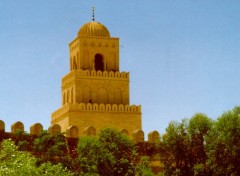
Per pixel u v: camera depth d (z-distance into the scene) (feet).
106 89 394.11
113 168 270.46
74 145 282.97
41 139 267.80
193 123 279.08
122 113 384.47
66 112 379.96
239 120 268.82
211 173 269.64
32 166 204.85
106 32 404.98
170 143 279.28
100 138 278.87
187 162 278.26
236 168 264.11
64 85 404.77
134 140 297.74
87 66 399.24
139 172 275.18
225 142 266.36
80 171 266.36
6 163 200.13
